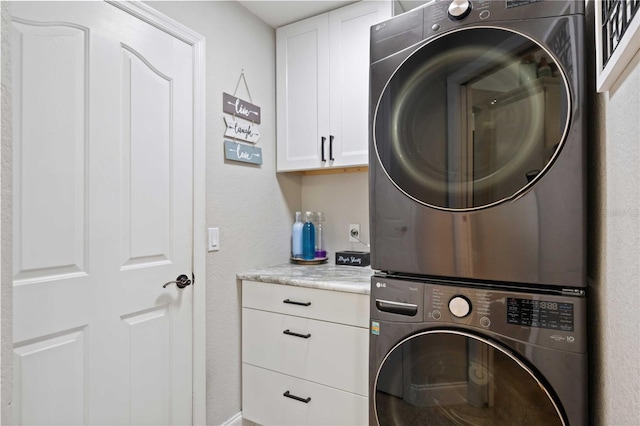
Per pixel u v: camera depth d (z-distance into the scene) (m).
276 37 2.16
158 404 1.47
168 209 1.51
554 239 0.95
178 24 1.55
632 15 0.57
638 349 0.62
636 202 0.63
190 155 1.60
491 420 1.00
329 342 1.55
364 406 1.46
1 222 0.52
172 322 1.53
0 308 0.52
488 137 1.04
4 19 0.53
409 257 1.17
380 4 1.81
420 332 1.12
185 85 1.58
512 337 0.98
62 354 1.16
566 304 0.93
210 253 1.70
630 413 0.66
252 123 1.98
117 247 1.32
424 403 1.11
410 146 1.17
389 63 1.23
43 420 1.11
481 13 1.05
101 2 1.26
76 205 1.20
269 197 2.11
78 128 1.20
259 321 1.79
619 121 0.73
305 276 1.74
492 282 1.05
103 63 1.27
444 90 1.11
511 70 1.01
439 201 1.12
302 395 1.63
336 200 2.27
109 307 1.29
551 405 0.92
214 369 1.72
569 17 0.94
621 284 0.72
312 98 2.02
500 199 1.02
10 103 0.54
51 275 1.13
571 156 0.93
